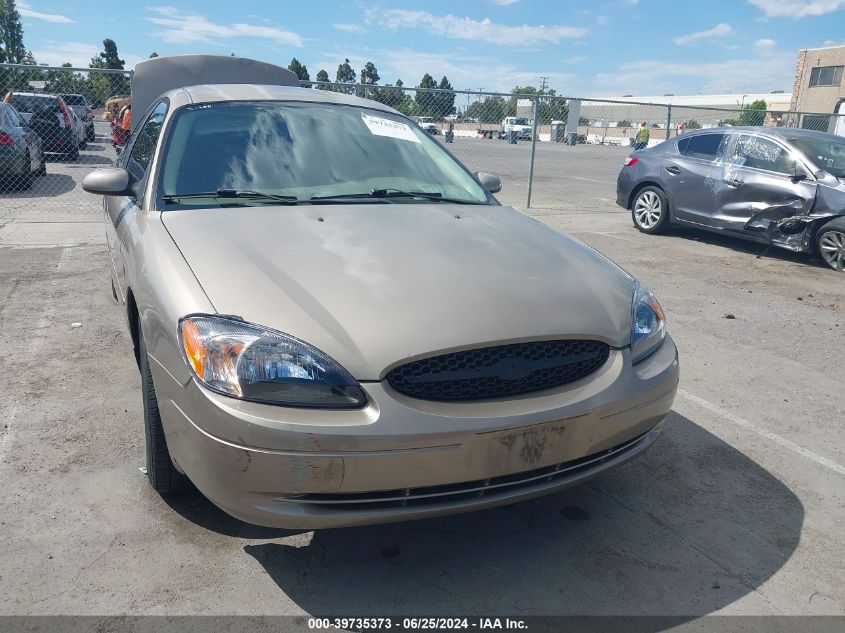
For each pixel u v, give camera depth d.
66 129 16.80
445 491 2.23
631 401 2.47
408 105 11.45
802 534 2.82
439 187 3.61
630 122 16.00
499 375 2.27
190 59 6.98
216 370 2.14
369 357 2.15
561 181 16.66
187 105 3.60
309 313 2.23
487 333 2.27
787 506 3.03
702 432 3.72
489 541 2.71
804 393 4.29
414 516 2.21
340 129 3.71
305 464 2.07
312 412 2.09
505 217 3.38
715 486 3.18
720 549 2.71
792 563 2.63
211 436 2.13
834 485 3.21
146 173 3.36
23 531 2.63
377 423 2.09
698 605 2.39
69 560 2.48
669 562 2.62
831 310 6.11
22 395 3.83
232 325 2.19
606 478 3.22
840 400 4.20
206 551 2.57
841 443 3.64
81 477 3.02
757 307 6.14
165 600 2.31
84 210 10.45
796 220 7.73
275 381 2.11
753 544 2.74
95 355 4.45
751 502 3.05
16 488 2.91
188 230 2.75
